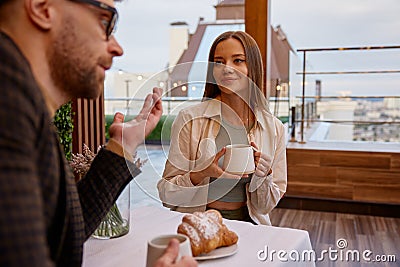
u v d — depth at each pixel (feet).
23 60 1.67
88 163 3.78
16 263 1.30
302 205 13.25
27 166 1.44
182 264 2.10
